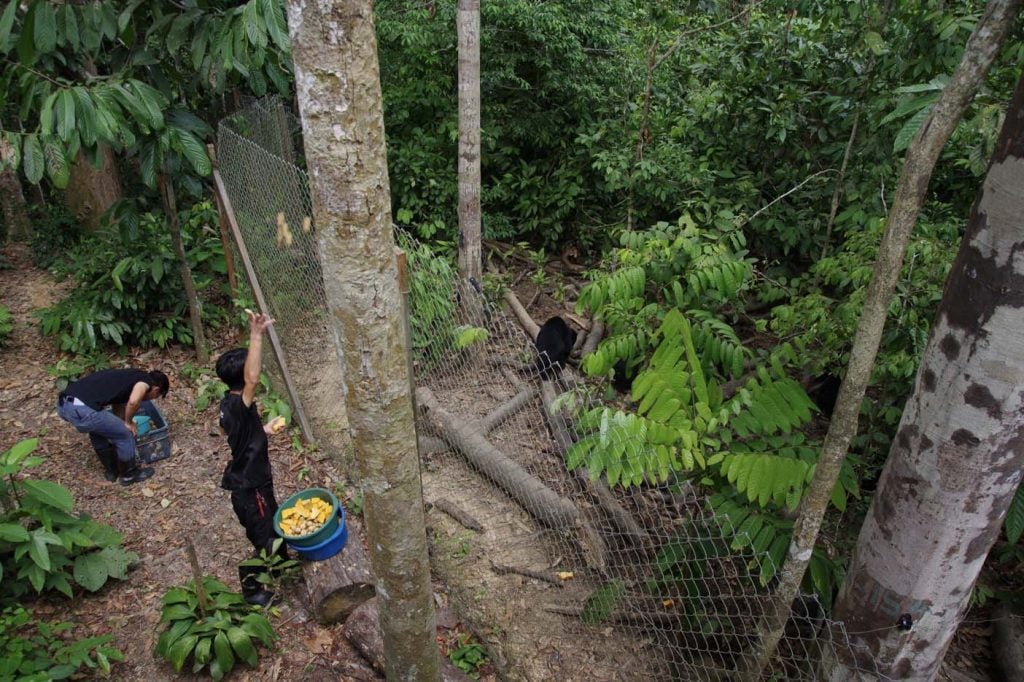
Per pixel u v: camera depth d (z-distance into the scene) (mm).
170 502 4516
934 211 5352
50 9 4117
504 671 3336
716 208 6844
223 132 5941
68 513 4012
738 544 2896
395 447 2189
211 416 5445
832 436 2197
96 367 6035
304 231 4688
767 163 7137
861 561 2500
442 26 8094
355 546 3801
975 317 1950
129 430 4594
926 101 2586
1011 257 1836
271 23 3918
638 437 2932
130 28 4590
